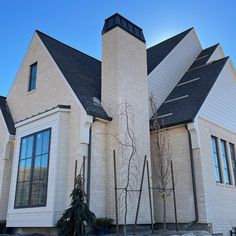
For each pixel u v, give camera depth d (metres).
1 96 17.11
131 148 11.93
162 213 12.55
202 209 11.73
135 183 11.68
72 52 16.98
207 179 12.38
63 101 12.62
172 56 18.70
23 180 12.24
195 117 12.79
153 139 13.62
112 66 13.04
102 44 13.95
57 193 10.77
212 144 13.88
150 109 14.83
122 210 10.77
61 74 13.26
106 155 11.81
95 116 11.55
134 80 13.50
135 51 14.20
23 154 12.72
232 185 14.32
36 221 10.97
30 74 15.70
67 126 11.78
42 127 12.32
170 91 17.45
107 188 11.38
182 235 9.90
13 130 14.76
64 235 8.93
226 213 12.99
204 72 17.33
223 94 15.80
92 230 10.38
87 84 13.77
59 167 11.09
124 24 14.15
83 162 10.09
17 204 12.09
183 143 12.95
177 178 12.73
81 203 9.06
